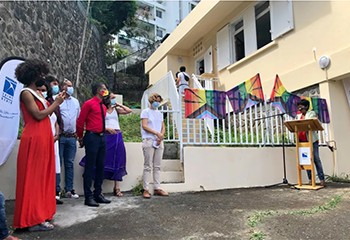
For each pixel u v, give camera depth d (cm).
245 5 1005
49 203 340
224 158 580
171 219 365
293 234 313
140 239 303
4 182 471
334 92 709
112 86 1911
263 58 912
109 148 498
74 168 517
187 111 557
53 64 992
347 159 698
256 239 299
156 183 507
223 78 1124
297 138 579
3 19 677
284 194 508
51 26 997
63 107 475
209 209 410
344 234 311
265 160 615
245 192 533
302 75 766
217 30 1177
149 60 1702
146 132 499
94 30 1647
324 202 442
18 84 475
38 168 332
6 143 455
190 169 552
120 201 457
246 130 623
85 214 385
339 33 683
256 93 635
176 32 1363
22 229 324
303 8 778
